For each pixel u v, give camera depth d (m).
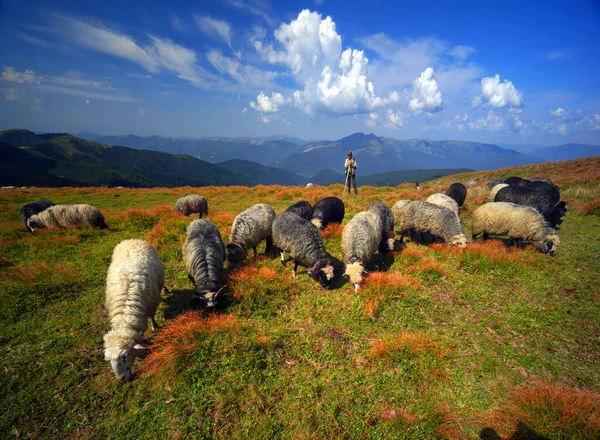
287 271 8.66
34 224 11.96
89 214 12.23
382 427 4.13
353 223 9.01
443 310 6.78
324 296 7.39
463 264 8.85
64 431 4.09
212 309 6.49
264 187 25.70
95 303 6.93
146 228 12.77
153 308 6.08
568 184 21.14
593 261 8.86
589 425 3.80
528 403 4.22
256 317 6.52
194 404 4.46
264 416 4.29
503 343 5.70
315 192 21.03
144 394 4.65
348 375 5.02
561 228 11.98
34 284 7.14
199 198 15.49
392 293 7.26
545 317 6.34
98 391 4.70
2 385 4.69
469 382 4.86
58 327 6.04
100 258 9.13
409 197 17.89
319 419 4.26
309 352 5.49
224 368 4.99
